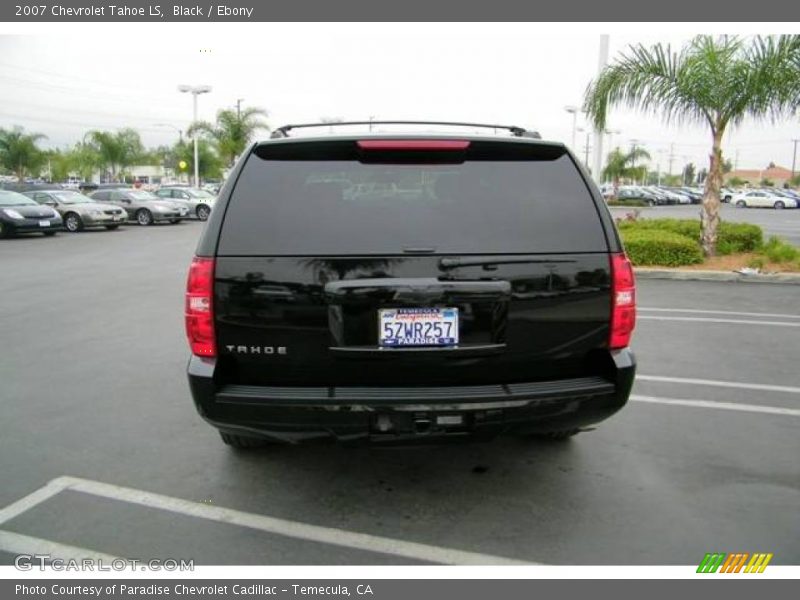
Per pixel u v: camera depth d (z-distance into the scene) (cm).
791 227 2653
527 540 308
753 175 12600
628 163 5078
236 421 296
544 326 298
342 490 356
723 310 856
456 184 301
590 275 299
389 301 289
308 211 295
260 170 302
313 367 296
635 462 390
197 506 339
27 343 688
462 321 293
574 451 406
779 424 451
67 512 332
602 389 300
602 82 1198
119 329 757
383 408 288
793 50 1045
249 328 294
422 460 393
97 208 2384
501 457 397
